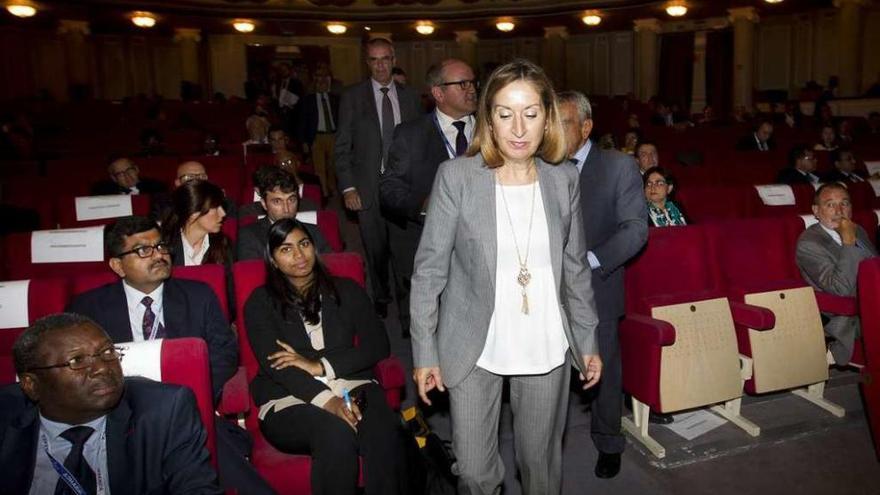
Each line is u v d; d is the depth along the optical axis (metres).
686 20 15.87
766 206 4.33
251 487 2.01
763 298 3.03
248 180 6.00
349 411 2.16
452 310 1.83
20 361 1.49
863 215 3.72
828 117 10.95
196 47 15.98
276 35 17.31
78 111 11.95
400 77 6.18
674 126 11.39
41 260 3.01
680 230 3.12
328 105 7.67
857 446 2.82
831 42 14.96
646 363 2.68
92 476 1.56
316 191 4.65
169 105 12.62
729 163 6.61
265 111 10.77
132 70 17.08
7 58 14.79
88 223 3.98
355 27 15.86
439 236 1.78
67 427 1.56
